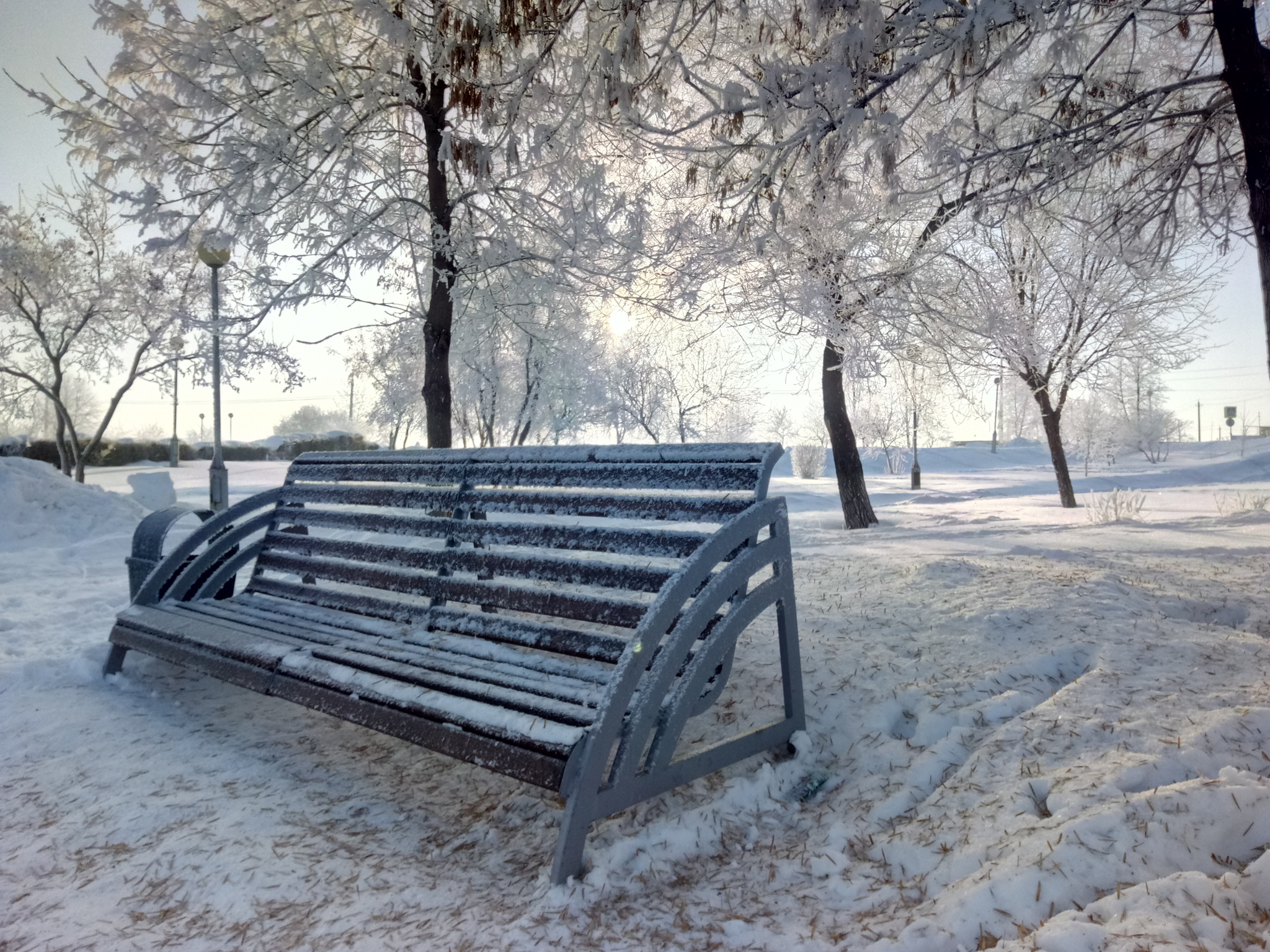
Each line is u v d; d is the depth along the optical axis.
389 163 9.13
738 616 2.64
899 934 1.82
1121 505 11.83
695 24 4.96
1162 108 5.95
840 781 2.80
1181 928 1.58
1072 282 14.20
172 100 7.92
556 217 8.23
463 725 2.41
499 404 19.66
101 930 2.03
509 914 2.05
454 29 5.88
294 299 8.09
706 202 7.37
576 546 3.07
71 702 3.82
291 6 7.99
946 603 4.41
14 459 11.43
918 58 4.17
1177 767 2.27
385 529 3.97
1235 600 4.32
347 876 2.27
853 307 9.47
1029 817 2.17
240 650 3.31
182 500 19.14
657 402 24.44
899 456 46.34
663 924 1.99
